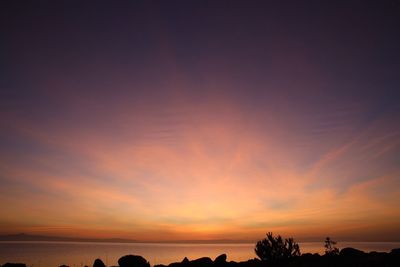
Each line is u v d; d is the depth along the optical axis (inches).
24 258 2229.3
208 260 935.0
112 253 3292.3
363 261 772.6
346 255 924.0
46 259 2100.1
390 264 722.8
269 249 853.8
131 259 888.9
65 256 2498.8
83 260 2007.9
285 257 836.0
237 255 2913.4
